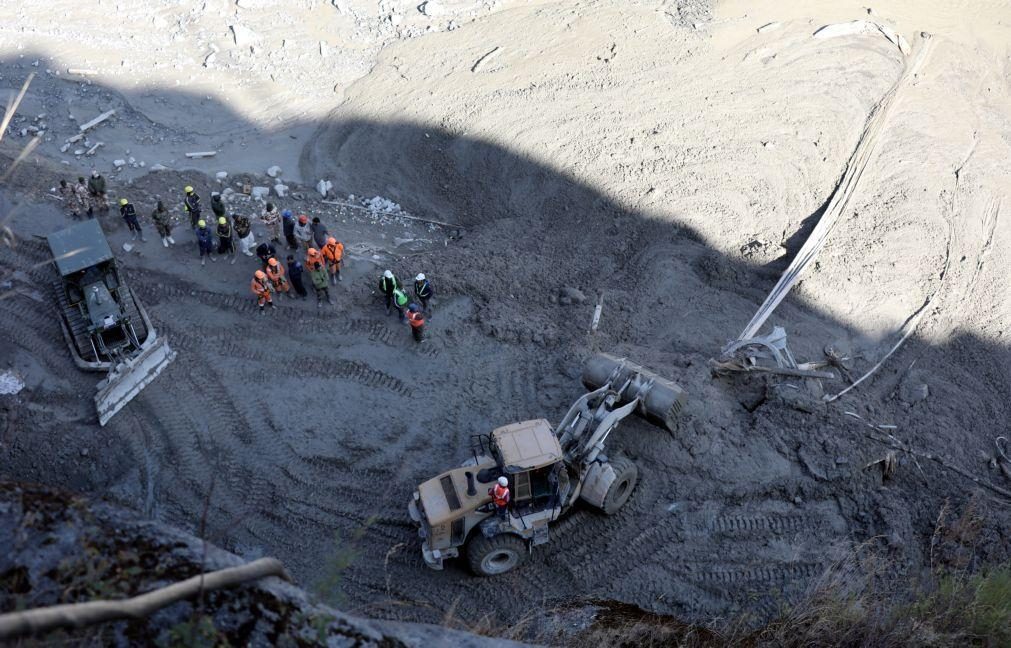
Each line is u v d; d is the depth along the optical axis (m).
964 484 14.51
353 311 17.03
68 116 23.52
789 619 10.59
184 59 26.38
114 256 16.91
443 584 12.38
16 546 5.17
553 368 16.20
